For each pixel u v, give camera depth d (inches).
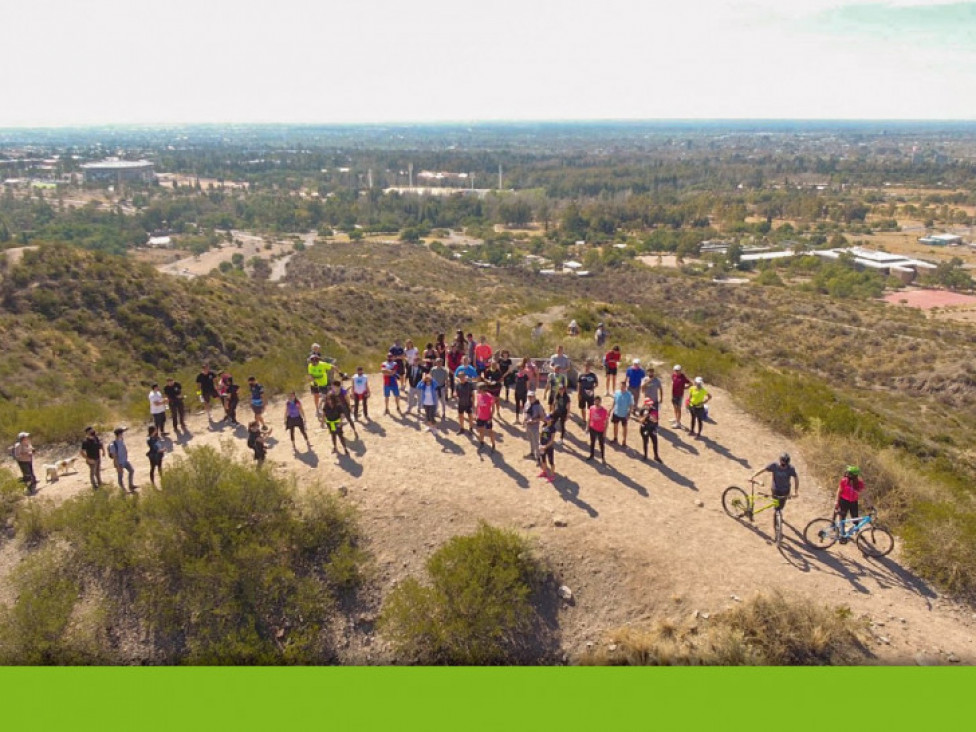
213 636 394.6
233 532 438.0
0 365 1107.3
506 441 588.4
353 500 485.4
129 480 514.9
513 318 1236.5
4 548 465.4
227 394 644.7
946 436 1258.6
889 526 487.8
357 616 405.4
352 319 2080.5
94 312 1417.3
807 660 355.9
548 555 429.1
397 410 666.2
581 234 6594.5
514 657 379.2
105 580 430.6
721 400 718.5
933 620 394.9
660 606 395.5
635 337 1087.0
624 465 553.9
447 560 415.8
